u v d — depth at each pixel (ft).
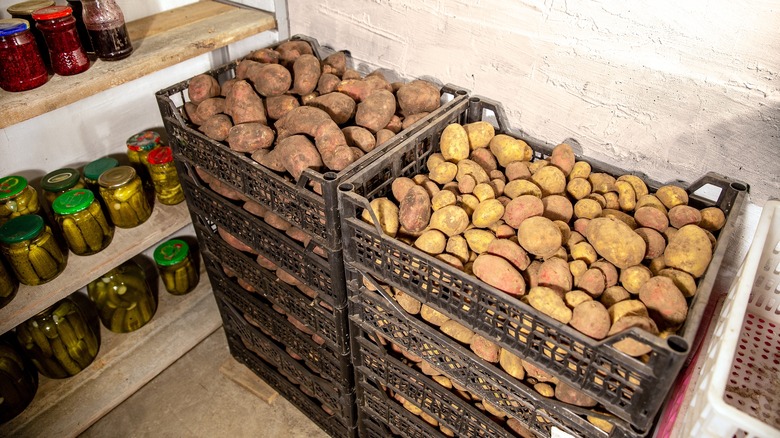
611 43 2.95
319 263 3.10
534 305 2.42
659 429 2.94
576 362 2.34
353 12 4.11
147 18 4.34
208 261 4.25
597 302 2.32
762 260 2.90
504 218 2.86
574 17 3.02
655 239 2.64
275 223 3.29
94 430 4.45
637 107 3.04
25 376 4.14
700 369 2.71
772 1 2.39
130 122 4.66
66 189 3.96
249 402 4.72
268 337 4.30
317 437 4.48
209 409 4.65
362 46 4.24
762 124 2.67
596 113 3.22
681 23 2.68
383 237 2.61
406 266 2.66
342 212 2.72
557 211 2.83
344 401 3.88
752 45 2.54
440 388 3.10
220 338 5.27
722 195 2.85
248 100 3.34
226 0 4.82
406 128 3.14
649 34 2.80
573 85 3.23
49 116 4.09
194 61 4.83
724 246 2.49
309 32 4.56
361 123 3.30
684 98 2.85
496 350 2.73
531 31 3.23
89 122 4.37
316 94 3.67
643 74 2.93
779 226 2.77
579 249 2.67
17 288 3.74
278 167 3.10
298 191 2.82
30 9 3.41
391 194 3.21
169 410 4.63
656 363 2.04
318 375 4.09
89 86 3.34
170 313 5.08
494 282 2.51
